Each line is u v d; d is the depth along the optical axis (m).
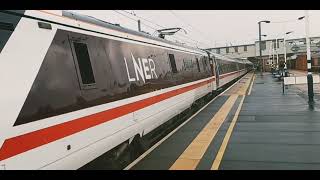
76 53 6.00
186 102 14.32
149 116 9.36
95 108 6.32
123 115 7.55
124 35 8.28
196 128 12.12
